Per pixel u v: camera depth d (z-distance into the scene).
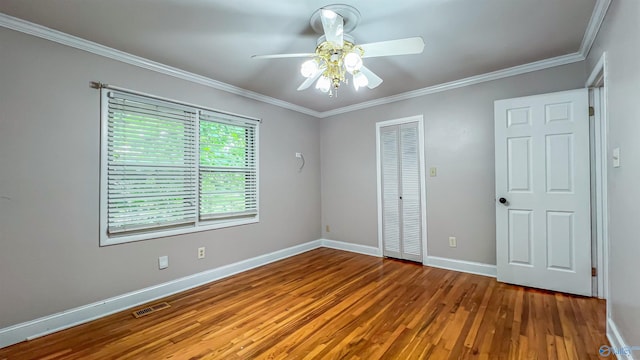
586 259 2.49
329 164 4.58
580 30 2.18
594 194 2.49
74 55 2.22
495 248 3.07
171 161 2.80
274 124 3.90
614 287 1.77
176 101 2.83
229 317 2.25
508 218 2.84
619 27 1.64
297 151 4.25
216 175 3.20
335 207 4.50
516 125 2.79
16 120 1.96
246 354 1.77
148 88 2.64
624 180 1.60
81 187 2.24
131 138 2.53
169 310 2.40
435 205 3.47
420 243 3.62
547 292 2.60
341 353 1.76
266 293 2.73
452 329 2.00
